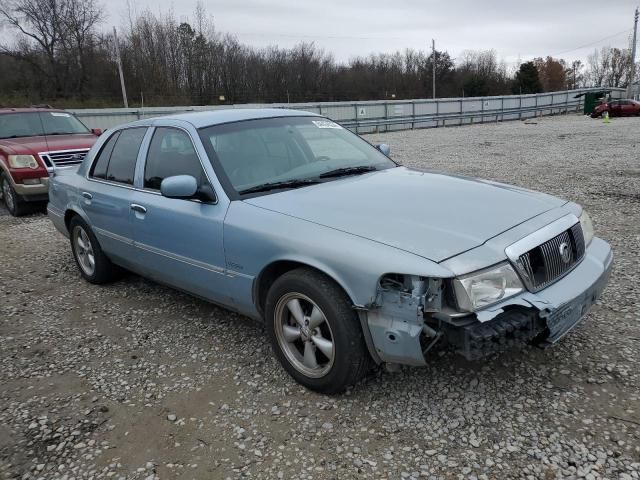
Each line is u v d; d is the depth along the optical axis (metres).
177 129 3.96
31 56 52.72
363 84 68.69
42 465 2.65
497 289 2.59
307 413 2.91
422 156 14.64
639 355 3.24
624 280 4.46
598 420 2.68
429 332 2.57
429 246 2.63
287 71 61.88
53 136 9.62
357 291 2.68
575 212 3.33
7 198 9.12
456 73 79.19
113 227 4.47
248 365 3.47
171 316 4.36
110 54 53.62
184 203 3.69
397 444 2.62
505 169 11.36
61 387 3.37
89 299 4.86
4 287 5.32
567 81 98.44
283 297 3.09
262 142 3.90
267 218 3.16
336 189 3.45
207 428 2.85
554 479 2.33
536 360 3.24
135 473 2.55
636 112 33.66
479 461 2.47
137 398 3.19
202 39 55.94
